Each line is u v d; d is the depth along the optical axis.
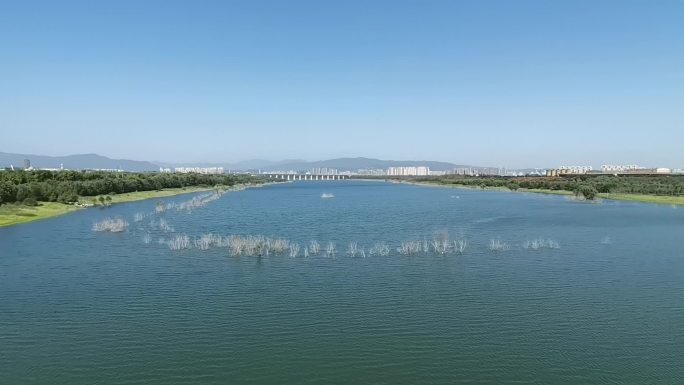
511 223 78.75
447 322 30.73
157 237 63.16
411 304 34.25
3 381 23.38
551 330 29.45
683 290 37.62
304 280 40.66
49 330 29.53
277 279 40.94
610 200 132.50
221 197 150.00
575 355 26.00
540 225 75.88
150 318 31.53
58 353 26.36
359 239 62.22
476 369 24.44
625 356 25.89
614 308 33.38
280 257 49.84
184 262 47.50
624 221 80.69
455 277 41.66
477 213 96.12
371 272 43.38
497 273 43.06
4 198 93.88
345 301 34.94
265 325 30.28
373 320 31.12
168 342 27.72
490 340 27.95
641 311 32.78
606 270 44.19
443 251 52.84
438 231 69.25
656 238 61.97
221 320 31.16
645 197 134.62
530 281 40.34
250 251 51.84
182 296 36.16
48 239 61.03
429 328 29.75
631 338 28.25
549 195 159.88
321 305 34.03
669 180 193.88
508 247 55.56
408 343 27.56
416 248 53.22
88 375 23.95
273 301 34.97
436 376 23.73
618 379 23.44
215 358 25.70
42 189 104.50
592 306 33.81
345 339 28.09
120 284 39.41
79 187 123.00
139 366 24.84
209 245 56.41
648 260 48.44
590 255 51.03
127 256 50.38
